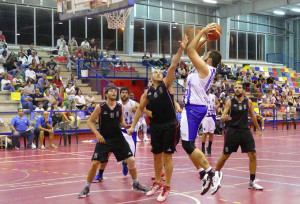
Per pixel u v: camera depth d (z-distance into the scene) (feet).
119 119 22.35
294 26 133.69
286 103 91.81
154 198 20.95
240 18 124.26
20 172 30.19
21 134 48.14
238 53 124.57
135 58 99.35
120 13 61.11
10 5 85.66
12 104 60.39
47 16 90.53
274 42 133.80
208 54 19.72
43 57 79.36
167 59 94.22
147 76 84.64
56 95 63.57
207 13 116.78
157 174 21.94
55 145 51.88
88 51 79.82
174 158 37.81
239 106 23.29
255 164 23.17
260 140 57.11
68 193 22.27
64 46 81.82
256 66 123.13
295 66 132.57
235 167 31.76
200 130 65.16
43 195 21.77
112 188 23.66
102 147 21.86
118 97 65.31
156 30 108.17
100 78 75.92
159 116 20.72
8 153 43.29
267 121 84.74
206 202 19.88
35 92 60.34
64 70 78.84
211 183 18.01
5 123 56.65
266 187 23.68
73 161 36.37
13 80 64.28
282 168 31.40
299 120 93.25
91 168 21.44
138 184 22.90
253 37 128.26
